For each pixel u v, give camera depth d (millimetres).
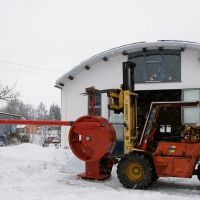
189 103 9172
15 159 12516
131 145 9766
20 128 28234
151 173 8891
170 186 9594
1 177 9664
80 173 11031
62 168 11969
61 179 10195
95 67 17516
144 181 8875
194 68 16422
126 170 9109
